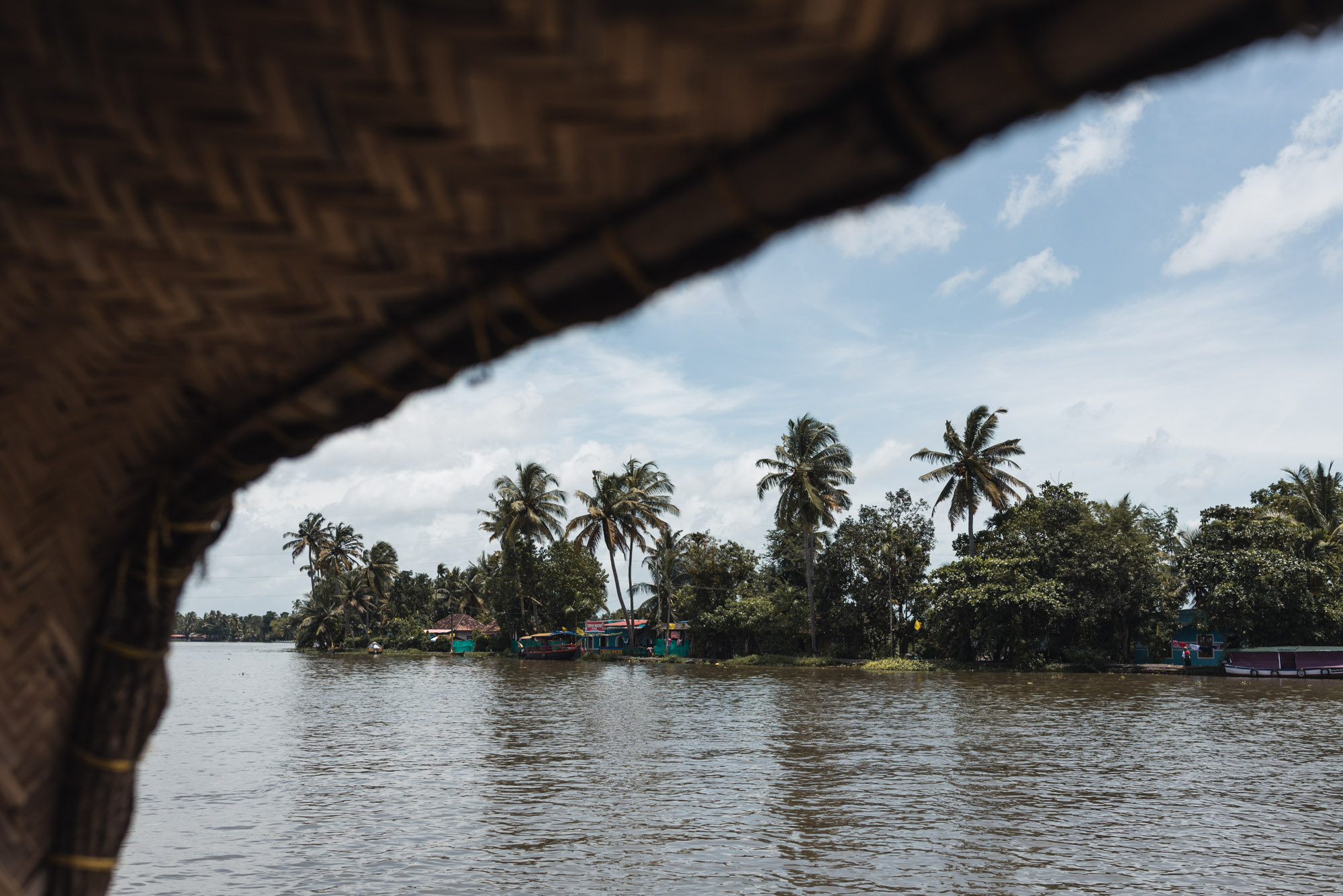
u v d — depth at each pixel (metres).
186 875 7.44
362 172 0.95
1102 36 0.66
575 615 60.31
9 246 1.09
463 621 78.12
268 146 0.94
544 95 0.83
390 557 90.06
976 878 7.13
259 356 1.25
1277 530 34.12
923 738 15.16
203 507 1.51
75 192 1.01
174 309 1.16
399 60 0.82
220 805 10.12
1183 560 35.47
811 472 43.88
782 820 9.09
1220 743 14.46
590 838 8.47
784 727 16.81
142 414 1.37
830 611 46.16
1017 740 14.86
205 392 1.34
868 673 38.41
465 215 1.00
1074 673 36.00
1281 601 33.09
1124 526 38.41
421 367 1.22
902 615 45.91
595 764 12.65
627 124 0.85
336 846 8.32
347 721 18.88
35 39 0.87
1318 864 7.46
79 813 1.54
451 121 0.87
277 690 29.92
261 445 1.41
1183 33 0.65
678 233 0.96
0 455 1.35
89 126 0.95
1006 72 0.71
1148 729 16.30
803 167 0.85
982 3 0.69
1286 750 13.64
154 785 11.41
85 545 1.51
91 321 1.20
